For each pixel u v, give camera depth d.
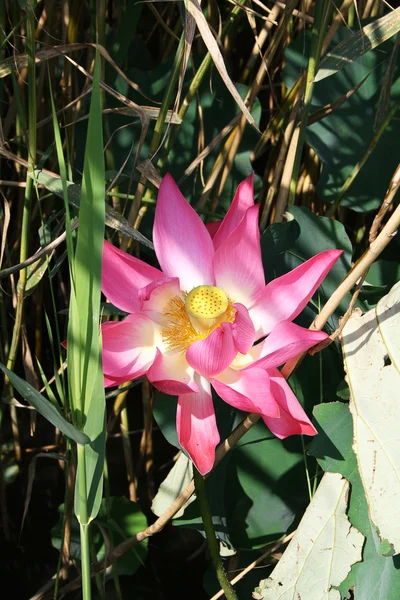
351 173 1.22
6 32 1.19
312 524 1.06
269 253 1.13
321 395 1.12
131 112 1.09
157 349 1.02
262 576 1.20
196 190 1.26
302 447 1.15
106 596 1.23
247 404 0.97
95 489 0.94
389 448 1.02
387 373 1.03
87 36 1.28
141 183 1.10
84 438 0.90
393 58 1.14
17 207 1.29
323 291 1.14
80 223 0.90
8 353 1.25
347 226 1.30
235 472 1.15
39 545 1.28
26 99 1.21
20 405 1.18
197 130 1.25
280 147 1.24
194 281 1.07
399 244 1.27
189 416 1.01
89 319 0.91
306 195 1.28
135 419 1.33
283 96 1.29
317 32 1.08
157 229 1.06
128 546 1.15
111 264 1.04
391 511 1.01
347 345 1.05
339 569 1.05
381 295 1.18
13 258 1.27
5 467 1.30
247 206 1.07
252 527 1.15
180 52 1.06
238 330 1.00
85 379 0.92
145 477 1.31
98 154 0.88
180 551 1.28
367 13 1.23
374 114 1.23
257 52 1.23
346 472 1.05
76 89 1.25
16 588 1.24
